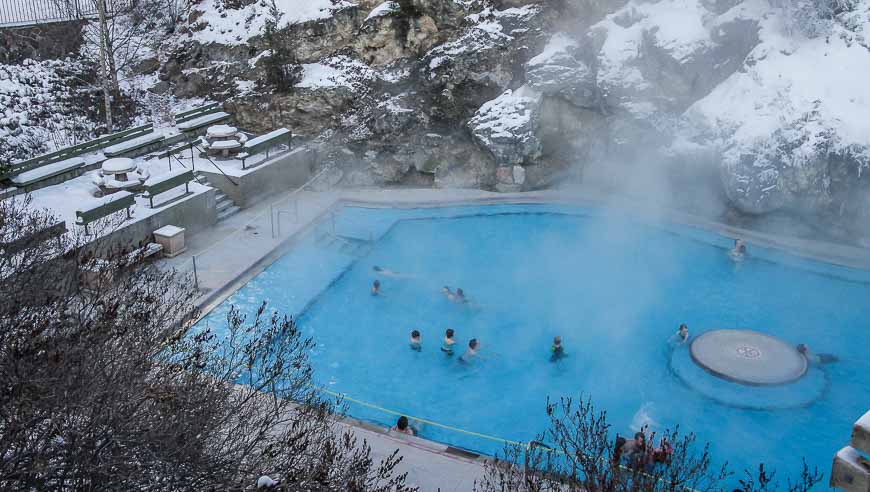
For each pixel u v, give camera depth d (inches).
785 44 985.5
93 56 1170.0
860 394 690.2
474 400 677.3
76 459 369.1
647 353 750.5
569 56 1084.5
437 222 1025.5
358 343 750.5
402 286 856.3
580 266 917.8
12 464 377.4
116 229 794.8
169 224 877.8
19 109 1040.2
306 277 855.7
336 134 1119.6
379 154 1123.3
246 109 1144.2
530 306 828.0
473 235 991.6
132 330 456.8
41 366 390.3
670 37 1024.2
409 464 557.0
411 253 939.3
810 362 735.1
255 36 1160.2
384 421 641.0
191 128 1083.3
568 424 647.8
